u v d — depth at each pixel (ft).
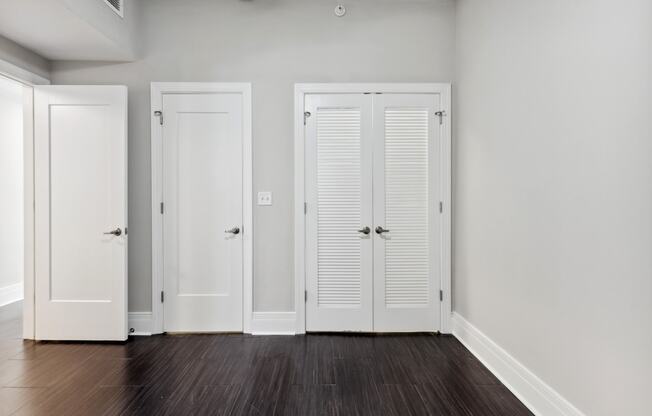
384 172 10.61
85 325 10.04
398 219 10.65
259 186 10.64
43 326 10.05
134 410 6.75
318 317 10.64
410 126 10.64
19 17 7.99
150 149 10.59
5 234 13.98
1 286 13.80
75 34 8.84
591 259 5.47
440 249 10.70
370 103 10.57
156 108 10.53
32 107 10.04
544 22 6.55
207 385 7.64
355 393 7.34
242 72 10.62
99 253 10.10
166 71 10.59
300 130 10.56
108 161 10.11
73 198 10.09
